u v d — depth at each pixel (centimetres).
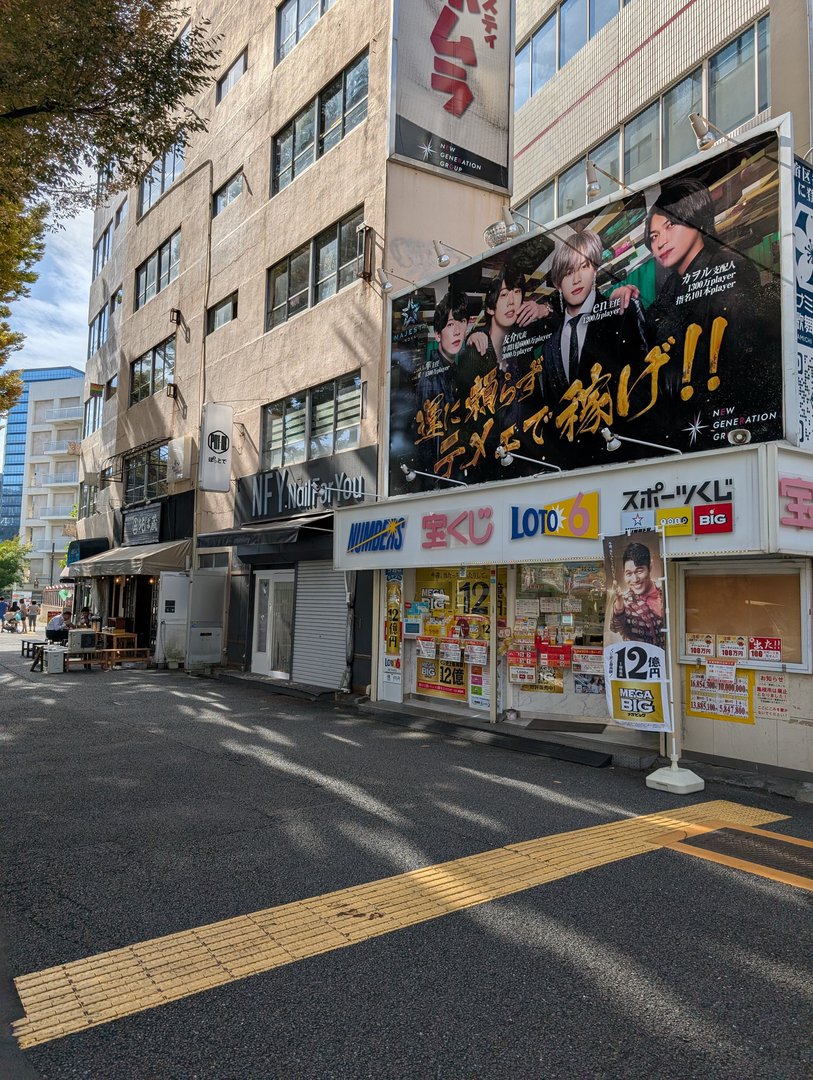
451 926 392
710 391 780
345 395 1402
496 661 1009
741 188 763
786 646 734
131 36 795
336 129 1504
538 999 322
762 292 738
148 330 2345
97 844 517
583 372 930
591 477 816
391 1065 275
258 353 1695
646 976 342
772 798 673
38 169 852
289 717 1088
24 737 907
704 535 698
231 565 1748
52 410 7025
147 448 2270
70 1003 316
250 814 591
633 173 1259
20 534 7044
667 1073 272
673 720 703
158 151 895
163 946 368
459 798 649
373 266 1324
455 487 1062
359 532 1164
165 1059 278
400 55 1311
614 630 745
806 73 854
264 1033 295
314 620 1415
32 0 750
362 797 646
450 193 1370
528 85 1549
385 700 1187
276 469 1584
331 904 419
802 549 662
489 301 1085
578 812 612
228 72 1945
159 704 1203
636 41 1252
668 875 468
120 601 2461
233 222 1869
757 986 334
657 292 843
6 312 1617
